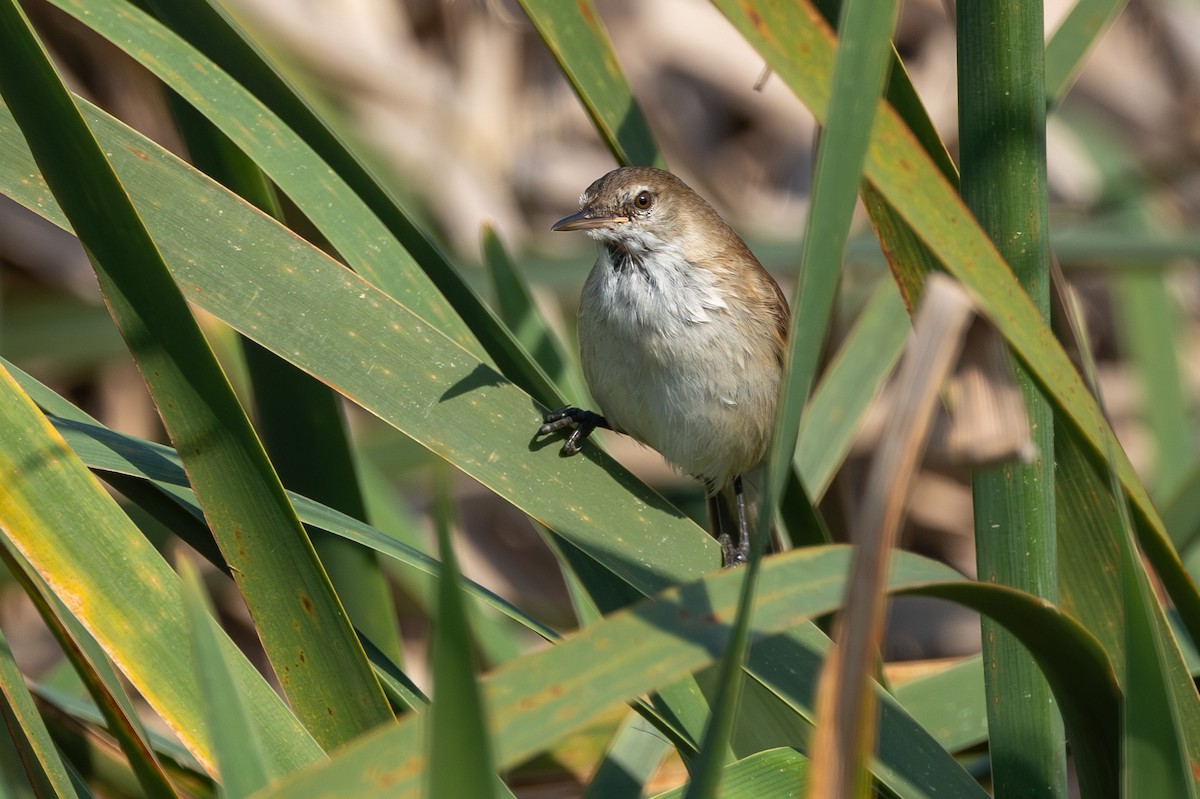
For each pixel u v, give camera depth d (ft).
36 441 13.58
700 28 14.56
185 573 11.55
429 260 13.79
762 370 13.98
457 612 9.79
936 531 14.49
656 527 13.73
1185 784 13.51
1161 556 13.60
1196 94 14.61
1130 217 14.40
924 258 13.66
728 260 13.99
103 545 13.58
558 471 13.71
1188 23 14.64
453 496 14.38
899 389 11.62
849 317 14.40
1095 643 13.55
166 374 13.58
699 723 13.71
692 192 14.01
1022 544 13.64
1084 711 13.58
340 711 13.61
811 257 11.87
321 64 14.34
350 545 13.83
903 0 14.56
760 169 14.57
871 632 11.61
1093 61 14.58
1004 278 13.52
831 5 13.67
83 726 13.80
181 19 13.74
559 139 14.53
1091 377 13.66
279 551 13.60
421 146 14.38
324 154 13.76
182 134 13.79
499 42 14.49
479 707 9.95
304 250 13.69
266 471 13.58
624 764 13.79
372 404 13.67
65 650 13.56
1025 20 13.61
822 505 14.03
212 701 11.53
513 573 14.46
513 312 13.96
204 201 13.67
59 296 14.34
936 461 14.51
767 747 13.76
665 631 12.19
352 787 11.20
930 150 13.66
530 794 13.92
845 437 14.01
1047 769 13.65
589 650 11.96
